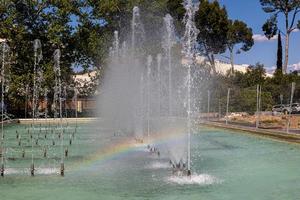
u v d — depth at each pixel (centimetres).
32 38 3069
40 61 3044
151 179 836
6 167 989
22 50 3025
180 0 3784
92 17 3209
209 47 4391
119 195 712
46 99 2967
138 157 1133
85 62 3294
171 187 766
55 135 1853
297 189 738
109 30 3303
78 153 1242
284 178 834
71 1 3095
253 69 4056
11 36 2933
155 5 3350
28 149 1356
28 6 3014
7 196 711
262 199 675
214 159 1084
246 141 1480
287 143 1362
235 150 1252
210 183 796
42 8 3045
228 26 4312
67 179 844
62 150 1320
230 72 4012
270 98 3123
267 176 855
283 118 2377
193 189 750
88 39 3148
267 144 1379
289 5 4444
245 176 857
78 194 721
